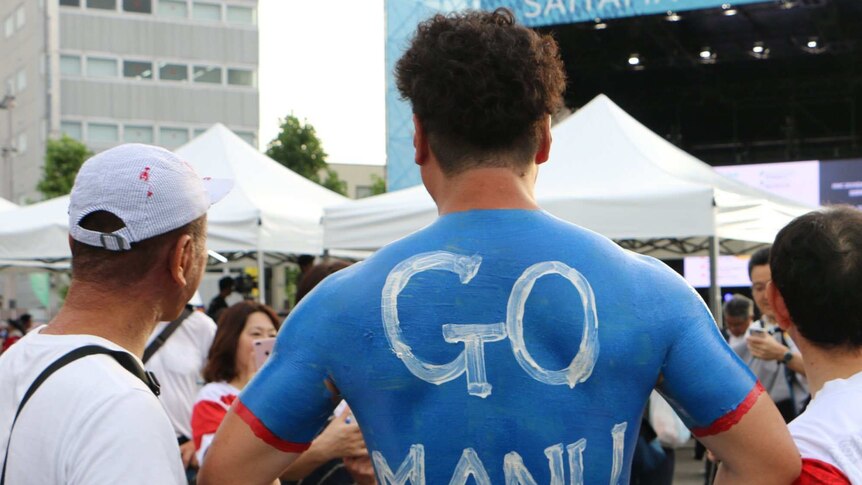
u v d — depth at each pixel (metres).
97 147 41.81
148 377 1.49
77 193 1.50
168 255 1.52
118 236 1.46
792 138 24.02
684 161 7.79
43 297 20.69
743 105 24.67
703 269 19.72
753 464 1.32
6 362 1.47
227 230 7.79
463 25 1.35
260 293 7.90
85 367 1.40
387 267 1.31
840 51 21.41
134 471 1.33
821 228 1.69
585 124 7.84
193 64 43.44
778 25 20.19
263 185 8.70
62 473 1.34
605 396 1.26
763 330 4.48
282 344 1.35
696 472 8.03
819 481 1.49
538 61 1.33
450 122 1.32
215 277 19.80
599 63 22.14
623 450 1.27
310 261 8.20
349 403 1.32
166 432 1.40
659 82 23.84
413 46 1.38
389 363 1.26
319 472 2.85
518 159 1.34
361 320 1.29
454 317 1.26
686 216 6.40
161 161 1.52
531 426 1.24
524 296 1.27
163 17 42.94
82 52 41.66
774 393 4.84
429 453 1.25
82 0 41.72
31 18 42.44
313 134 27.77
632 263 1.33
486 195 1.33
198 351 4.24
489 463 1.23
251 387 1.36
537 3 17.53
